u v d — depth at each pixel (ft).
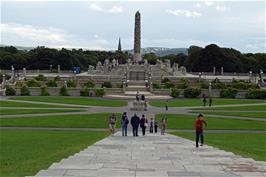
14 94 419.74
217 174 47.98
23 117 229.04
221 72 646.33
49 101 343.67
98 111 271.49
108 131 181.16
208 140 139.33
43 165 68.90
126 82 471.21
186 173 48.37
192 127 203.51
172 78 508.12
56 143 120.78
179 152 80.38
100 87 450.71
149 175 46.96
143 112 271.49
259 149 109.29
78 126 198.08
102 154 72.23
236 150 100.07
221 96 428.15
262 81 494.59
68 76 522.47
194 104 338.34
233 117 247.29
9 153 93.50
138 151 81.46
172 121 224.74
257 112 276.41
